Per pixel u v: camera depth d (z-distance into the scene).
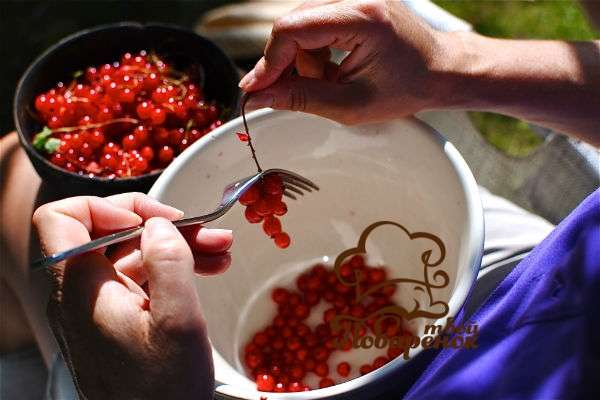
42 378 1.03
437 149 0.80
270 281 0.90
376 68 0.81
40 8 1.53
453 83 0.83
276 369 0.86
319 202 0.89
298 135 0.85
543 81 0.85
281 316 0.89
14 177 0.96
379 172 0.86
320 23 0.78
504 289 0.76
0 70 1.46
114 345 0.70
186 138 0.91
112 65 0.96
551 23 1.41
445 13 0.99
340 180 0.88
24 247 0.93
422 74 0.82
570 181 0.96
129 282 0.74
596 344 0.69
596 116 0.85
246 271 0.89
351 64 0.81
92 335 0.70
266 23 1.09
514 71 0.84
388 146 0.84
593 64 0.85
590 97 0.85
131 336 0.70
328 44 0.80
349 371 0.86
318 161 0.87
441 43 0.83
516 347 0.72
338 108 0.82
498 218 0.92
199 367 0.69
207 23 1.12
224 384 0.73
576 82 0.85
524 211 0.94
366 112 0.82
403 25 0.81
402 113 0.83
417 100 0.83
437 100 0.84
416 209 0.85
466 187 0.78
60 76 0.95
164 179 0.81
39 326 0.94
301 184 0.85
